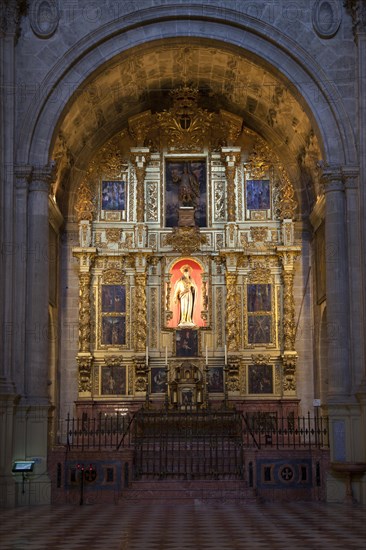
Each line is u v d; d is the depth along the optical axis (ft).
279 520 57.36
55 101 78.79
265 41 80.43
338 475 72.90
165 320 101.96
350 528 52.47
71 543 45.52
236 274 101.96
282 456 73.82
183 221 103.55
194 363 100.42
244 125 105.19
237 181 104.73
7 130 75.87
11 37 77.05
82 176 103.65
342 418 74.38
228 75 92.84
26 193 76.54
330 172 77.87
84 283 100.99
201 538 47.73
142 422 87.97
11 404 71.20
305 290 102.27
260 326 102.01
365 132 76.79
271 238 103.55
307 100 79.56
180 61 90.02
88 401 98.22
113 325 101.86
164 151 104.94
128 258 102.99
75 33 79.25
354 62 79.05
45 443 73.36
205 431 87.25
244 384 100.53
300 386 100.37
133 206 104.37
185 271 103.60
